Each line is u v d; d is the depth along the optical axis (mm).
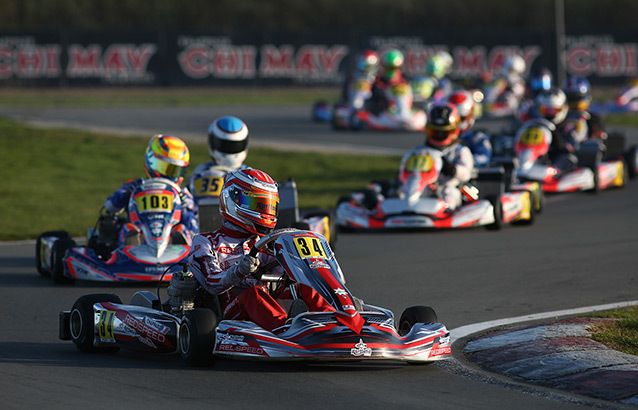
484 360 27734
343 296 26188
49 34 165875
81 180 83125
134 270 40219
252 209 28734
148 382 25062
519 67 141250
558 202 69812
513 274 42719
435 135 57312
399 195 56906
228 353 25656
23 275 44312
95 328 28906
